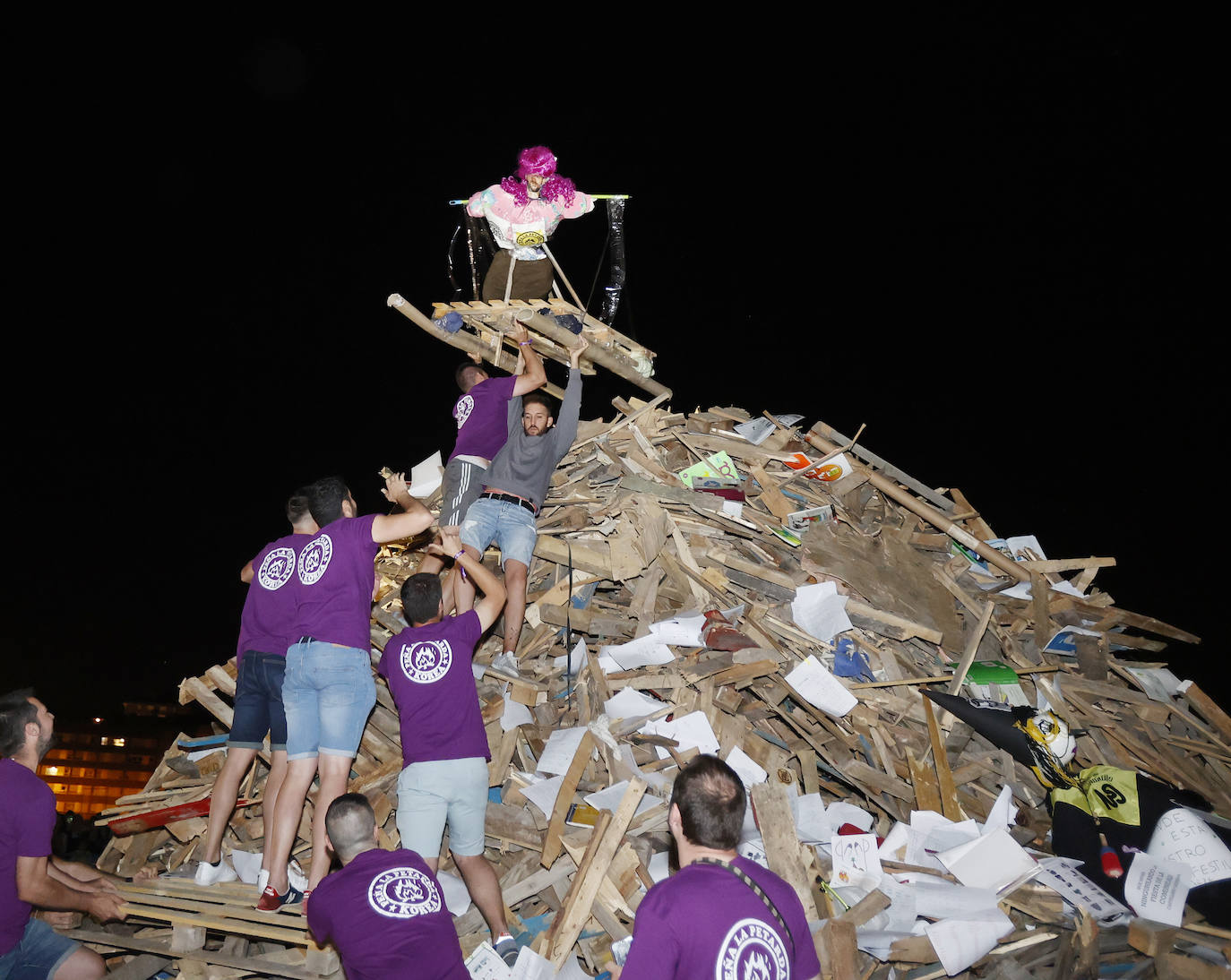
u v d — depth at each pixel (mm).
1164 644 6113
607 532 6000
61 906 4012
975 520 6738
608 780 4742
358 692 4230
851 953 3922
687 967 2467
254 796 4992
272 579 4570
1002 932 4070
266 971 4031
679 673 5289
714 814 2609
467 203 5617
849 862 4383
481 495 5488
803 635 5570
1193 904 4340
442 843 4621
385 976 3072
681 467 6656
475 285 6000
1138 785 4691
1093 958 4059
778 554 6020
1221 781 5469
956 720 5262
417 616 4141
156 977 4344
